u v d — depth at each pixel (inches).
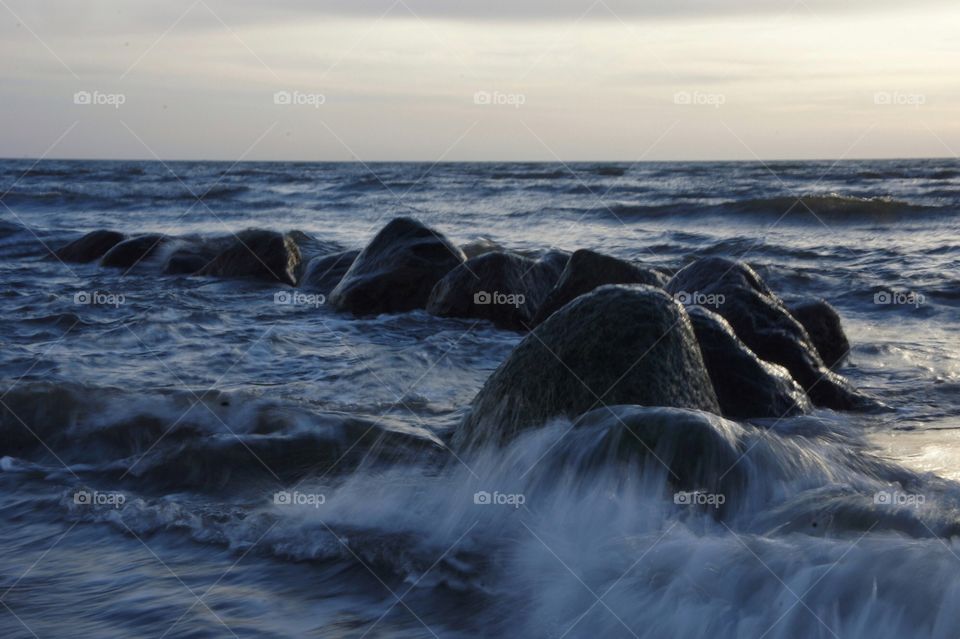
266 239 556.7
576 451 182.2
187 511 182.7
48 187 1435.8
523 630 132.5
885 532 149.6
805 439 207.2
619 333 205.5
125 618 139.0
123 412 245.0
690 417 178.9
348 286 441.7
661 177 1795.0
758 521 161.6
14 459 220.2
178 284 525.3
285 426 233.9
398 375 305.4
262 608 142.2
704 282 316.8
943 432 233.9
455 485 189.5
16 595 147.9
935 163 2915.8
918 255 612.7
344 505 183.8
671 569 142.8
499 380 213.0
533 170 2549.2
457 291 415.8
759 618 127.6
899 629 121.2
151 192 1321.4
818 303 329.1
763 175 1813.5
